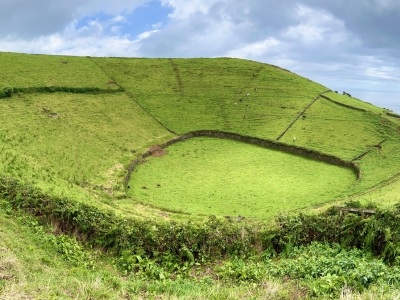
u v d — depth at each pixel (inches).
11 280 522.6
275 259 800.3
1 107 2310.5
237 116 2977.4
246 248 814.5
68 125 2324.1
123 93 3171.8
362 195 1590.8
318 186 1847.9
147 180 1904.5
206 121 2906.0
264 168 2158.0
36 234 812.0
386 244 761.6
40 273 592.4
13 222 839.1
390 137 2409.0
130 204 1487.5
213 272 744.3
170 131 2721.5
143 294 593.3
